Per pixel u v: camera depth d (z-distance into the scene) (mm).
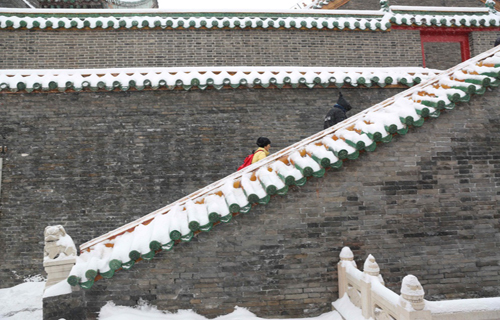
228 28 9273
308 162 5066
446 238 5211
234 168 8297
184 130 8359
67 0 12070
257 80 8305
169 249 4613
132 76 8219
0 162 7945
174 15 9227
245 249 4988
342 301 4809
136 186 8094
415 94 5598
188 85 8172
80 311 4559
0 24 8570
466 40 10078
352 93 8867
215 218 4703
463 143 5402
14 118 8117
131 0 14430
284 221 5074
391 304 3639
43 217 7895
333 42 9516
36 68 8719
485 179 5359
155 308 4816
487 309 3373
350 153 5031
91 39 8984
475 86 5273
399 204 5223
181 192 8133
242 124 8484
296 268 5020
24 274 7750
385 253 5125
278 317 4922
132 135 8266
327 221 5117
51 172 8023
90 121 8234
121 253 4691
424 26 9641
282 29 9414
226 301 4898
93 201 7992
